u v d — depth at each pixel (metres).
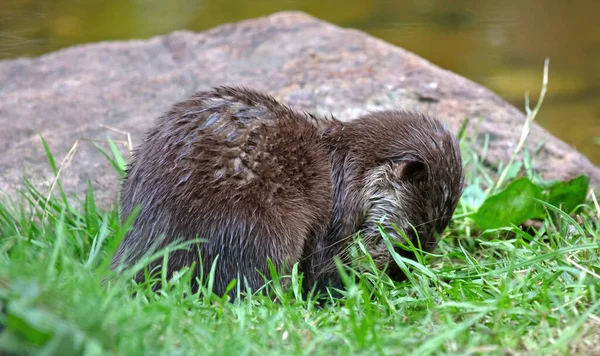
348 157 9.94
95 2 24.97
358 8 25.28
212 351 6.15
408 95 13.84
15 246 7.99
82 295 6.06
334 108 13.45
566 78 20.30
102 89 14.62
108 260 6.78
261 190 8.88
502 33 23.36
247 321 7.14
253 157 8.93
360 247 9.25
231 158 8.80
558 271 7.93
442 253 10.62
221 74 14.86
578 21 24.77
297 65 14.86
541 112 18.47
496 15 25.05
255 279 8.70
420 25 23.70
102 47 16.30
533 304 7.64
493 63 21.09
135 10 24.45
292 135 9.51
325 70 14.61
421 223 9.95
